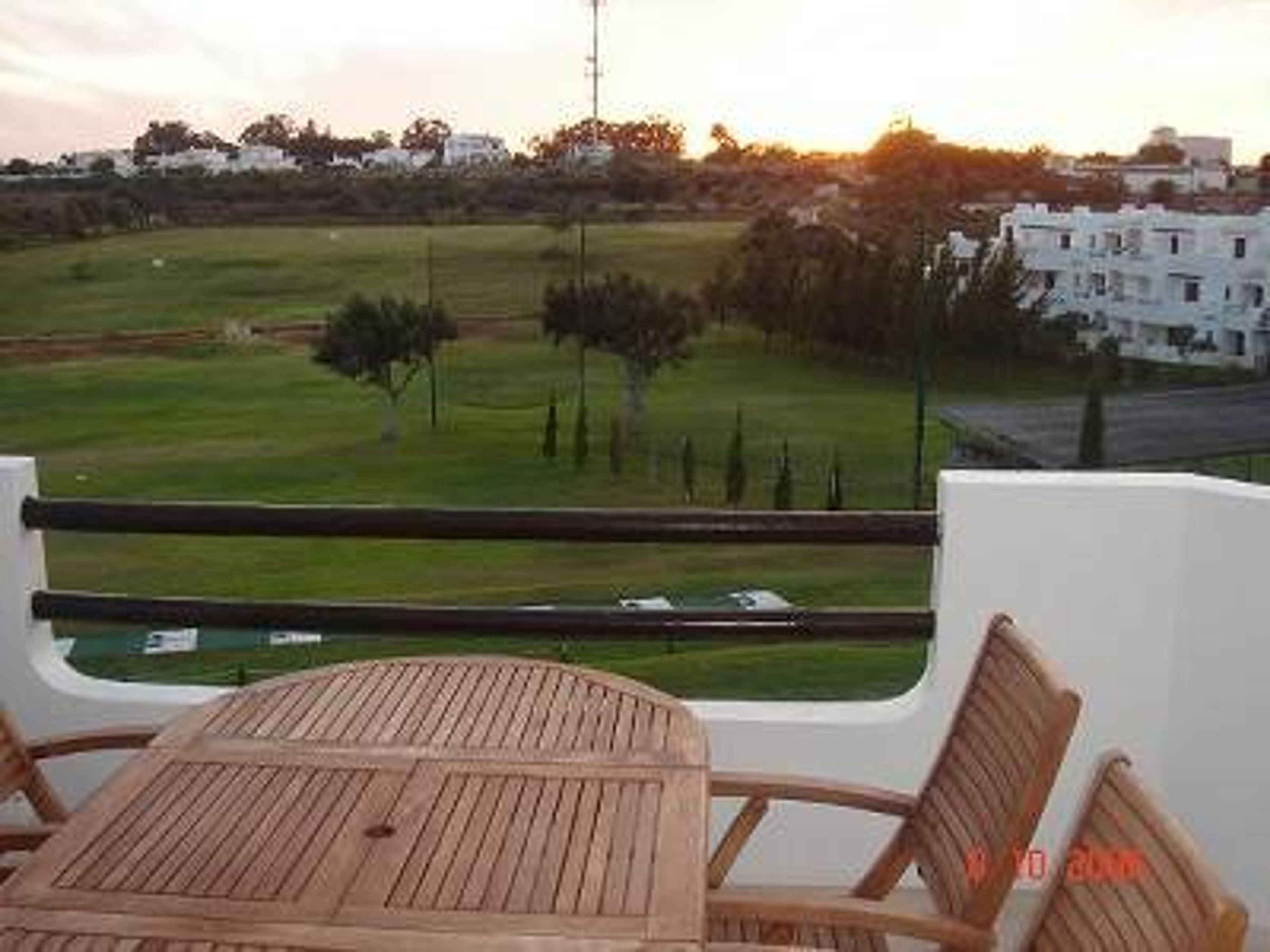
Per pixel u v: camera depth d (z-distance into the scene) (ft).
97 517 9.50
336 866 5.48
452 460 93.25
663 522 8.99
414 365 100.83
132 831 5.81
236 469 90.94
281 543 73.67
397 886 5.32
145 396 94.12
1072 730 6.01
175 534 9.36
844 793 7.18
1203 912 4.19
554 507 9.11
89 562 53.98
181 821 5.89
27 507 9.62
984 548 9.14
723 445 81.87
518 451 94.27
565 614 9.26
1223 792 9.17
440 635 9.37
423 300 100.78
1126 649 9.26
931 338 81.25
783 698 10.90
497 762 6.51
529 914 5.10
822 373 88.22
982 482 9.10
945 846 6.77
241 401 99.55
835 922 6.10
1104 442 58.08
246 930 4.99
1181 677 9.22
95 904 5.19
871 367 84.64
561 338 98.89
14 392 92.53
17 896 5.24
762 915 6.12
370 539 9.17
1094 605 9.21
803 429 80.28
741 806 9.27
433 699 7.39
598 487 84.43
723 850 7.30
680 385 94.68
